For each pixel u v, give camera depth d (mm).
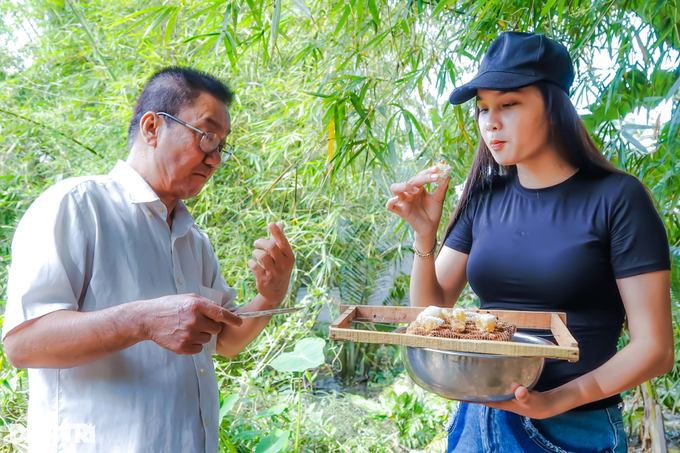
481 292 1184
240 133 3391
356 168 2717
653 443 2104
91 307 1036
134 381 1023
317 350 2436
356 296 4207
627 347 966
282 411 2502
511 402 911
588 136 1103
